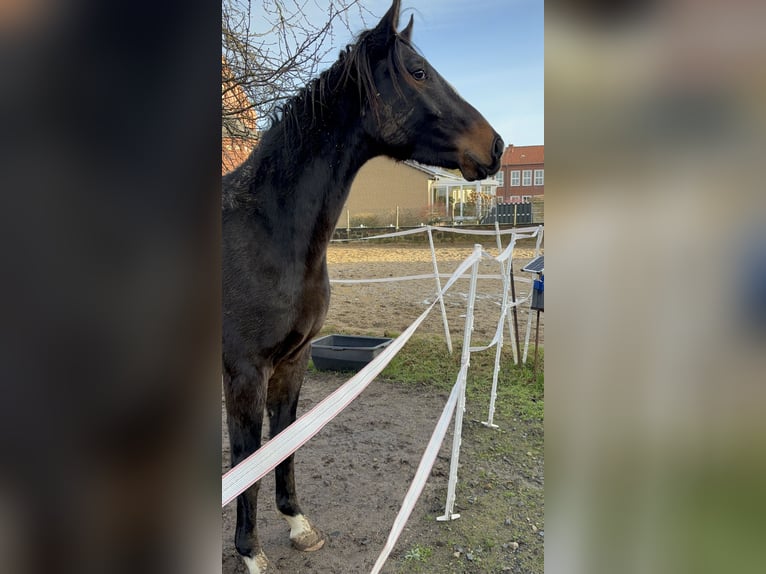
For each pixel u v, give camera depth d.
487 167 1.82
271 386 1.97
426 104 1.77
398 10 1.77
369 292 7.84
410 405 3.65
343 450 2.95
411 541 2.09
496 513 2.29
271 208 1.65
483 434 3.13
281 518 2.30
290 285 1.64
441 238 14.57
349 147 1.77
